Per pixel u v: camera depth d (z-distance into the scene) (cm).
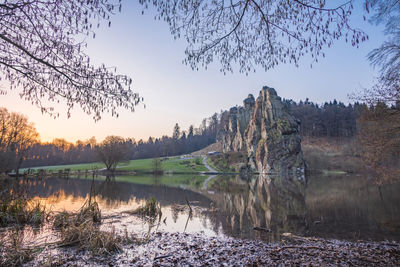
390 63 688
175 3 392
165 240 875
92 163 10794
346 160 7850
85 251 712
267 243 871
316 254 711
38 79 437
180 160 10825
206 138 17325
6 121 4019
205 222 1248
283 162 7688
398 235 1009
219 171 8869
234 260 655
